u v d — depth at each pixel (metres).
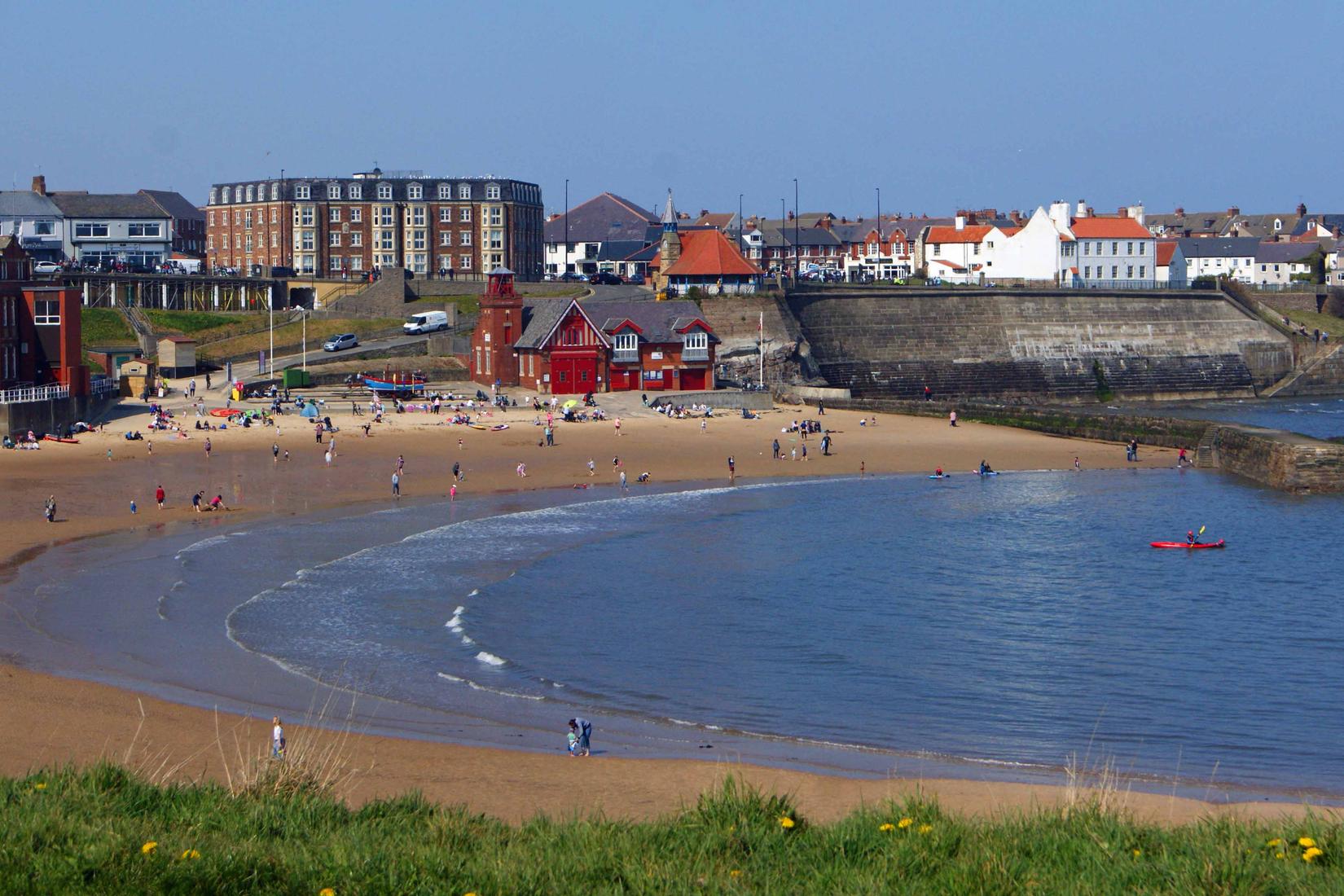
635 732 42.03
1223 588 67.31
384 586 63.62
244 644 51.75
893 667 51.34
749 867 22.91
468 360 147.88
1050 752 40.69
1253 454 108.62
